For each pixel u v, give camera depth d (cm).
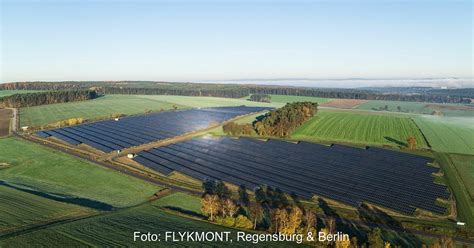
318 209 9106
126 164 13000
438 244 6450
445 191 10244
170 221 7988
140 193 10225
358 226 8225
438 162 13238
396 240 7600
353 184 10706
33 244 6328
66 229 7056
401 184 10750
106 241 6625
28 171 12062
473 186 10788
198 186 10756
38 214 7906
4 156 13750
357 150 14800
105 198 9750
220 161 13075
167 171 11944
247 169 12156
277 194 10031
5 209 7962
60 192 10094
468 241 7612
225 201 8556
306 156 13800
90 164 12925
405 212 8900
